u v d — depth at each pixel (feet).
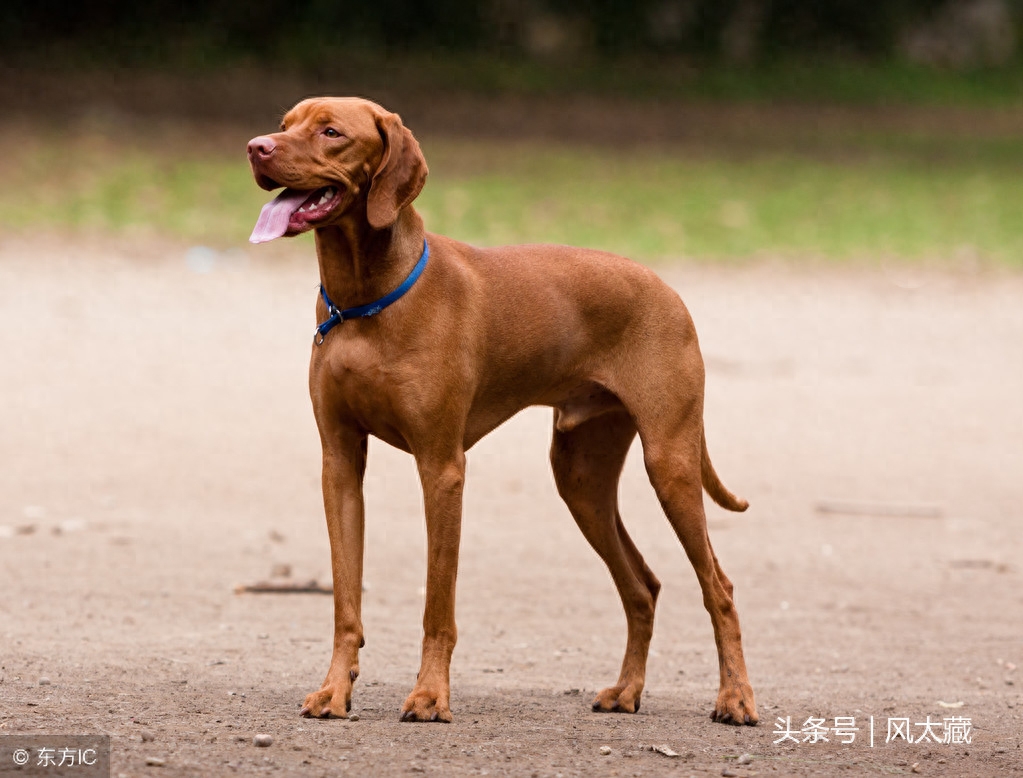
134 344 64.18
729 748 22.76
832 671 30.83
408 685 27.32
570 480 26.53
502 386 24.64
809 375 64.75
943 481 50.19
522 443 54.49
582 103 144.77
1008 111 164.14
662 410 25.29
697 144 129.49
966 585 39.17
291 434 52.85
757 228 97.91
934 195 112.06
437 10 158.71
